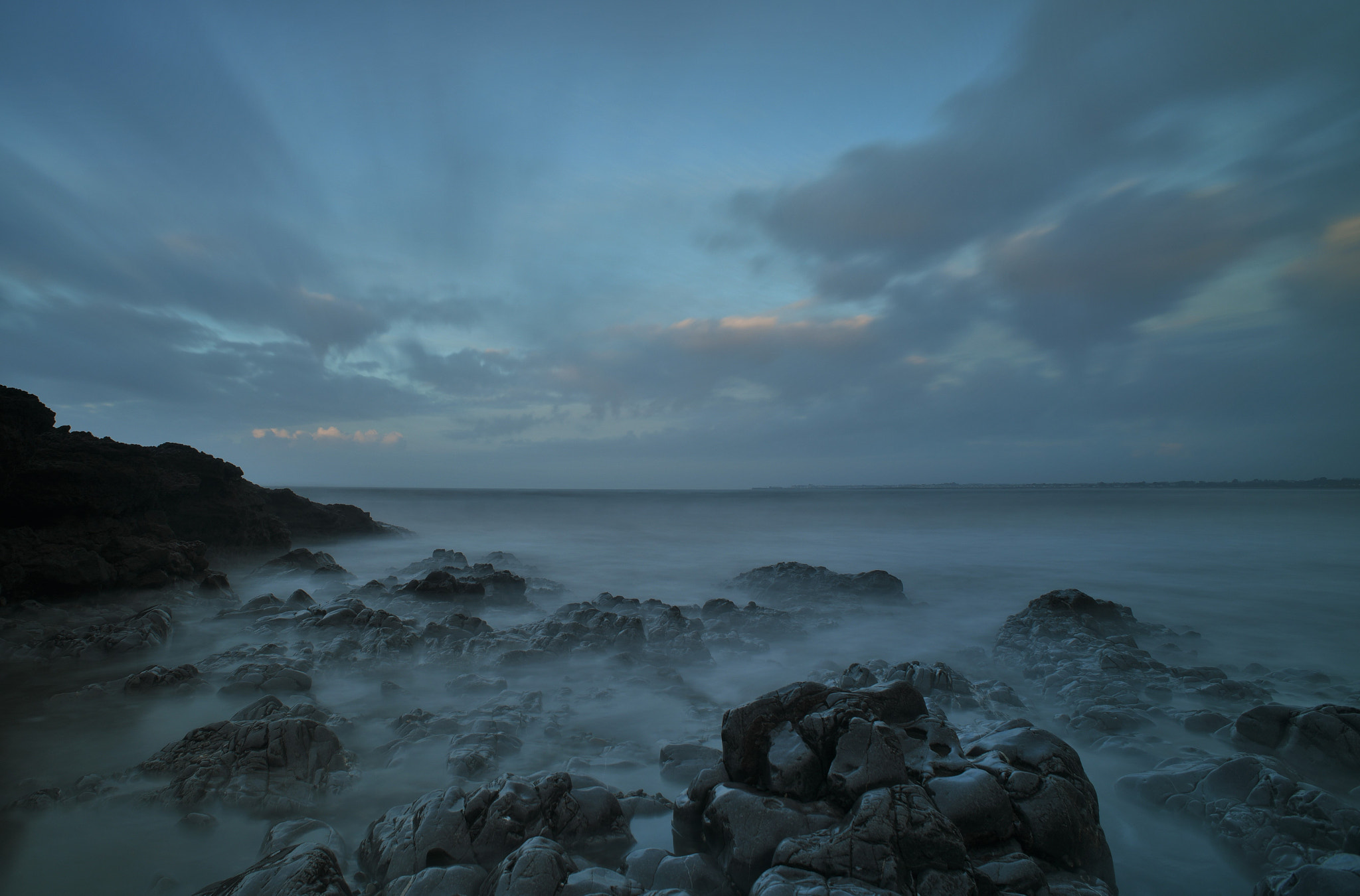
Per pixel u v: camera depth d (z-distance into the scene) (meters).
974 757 5.96
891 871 4.44
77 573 15.29
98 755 7.73
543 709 9.70
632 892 4.54
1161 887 5.57
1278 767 6.86
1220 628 17.17
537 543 38.56
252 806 6.28
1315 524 53.91
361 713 9.46
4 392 16.56
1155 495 150.75
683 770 7.36
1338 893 4.68
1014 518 63.22
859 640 15.24
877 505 97.31
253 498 27.52
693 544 38.53
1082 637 13.62
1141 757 8.12
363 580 22.64
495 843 5.24
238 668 10.71
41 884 5.15
